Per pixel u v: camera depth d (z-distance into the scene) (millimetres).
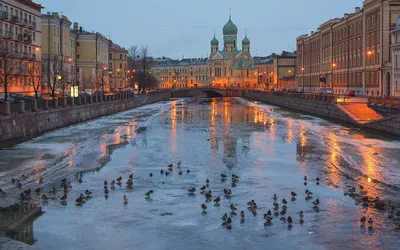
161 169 39156
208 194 30562
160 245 23188
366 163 42281
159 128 72250
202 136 61750
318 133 64562
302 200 30094
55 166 40906
